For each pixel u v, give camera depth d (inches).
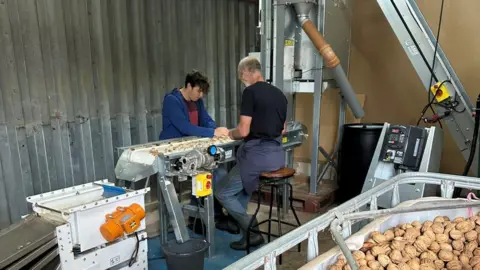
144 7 132.9
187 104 126.9
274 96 104.5
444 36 145.9
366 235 68.7
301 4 126.3
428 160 104.6
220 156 101.4
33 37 103.2
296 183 161.0
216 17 162.4
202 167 99.0
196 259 90.6
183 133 120.2
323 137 173.2
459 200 79.6
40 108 106.9
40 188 108.9
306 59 139.1
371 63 164.6
